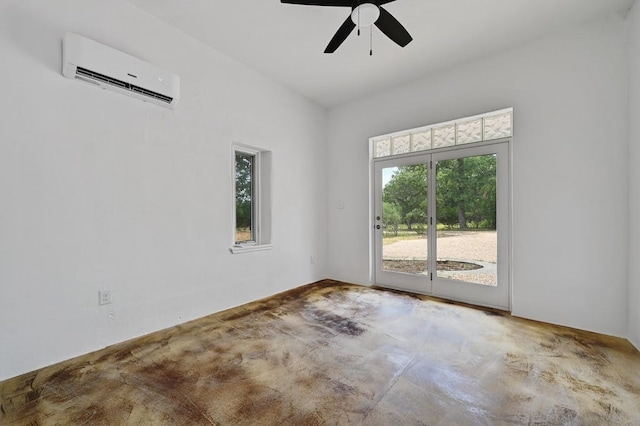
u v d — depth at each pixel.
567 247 2.59
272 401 1.59
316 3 1.86
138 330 2.41
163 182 2.57
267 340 2.35
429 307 3.15
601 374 1.83
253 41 2.83
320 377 1.82
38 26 1.88
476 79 3.10
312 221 4.27
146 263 2.46
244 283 3.30
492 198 3.15
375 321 2.75
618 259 2.37
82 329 2.10
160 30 2.52
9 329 1.79
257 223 3.67
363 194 4.14
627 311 2.33
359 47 2.89
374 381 1.78
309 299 3.46
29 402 1.58
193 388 1.71
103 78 2.10
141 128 2.42
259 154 3.67
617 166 2.36
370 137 4.04
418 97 3.55
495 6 2.30
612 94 2.38
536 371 1.88
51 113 1.94
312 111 4.25
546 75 2.68
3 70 1.76
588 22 2.47
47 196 1.93
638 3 2.12
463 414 1.48
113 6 2.23
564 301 2.61
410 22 2.49
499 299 3.10
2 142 1.76
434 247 3.58
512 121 2.94
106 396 1.63
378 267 4.12
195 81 2.80
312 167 4.27
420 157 3.69
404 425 1.41
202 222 2.88
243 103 3.26
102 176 2.19
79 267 2.08
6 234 1.78
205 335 2.44
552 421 1.43
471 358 2.05
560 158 2.61
